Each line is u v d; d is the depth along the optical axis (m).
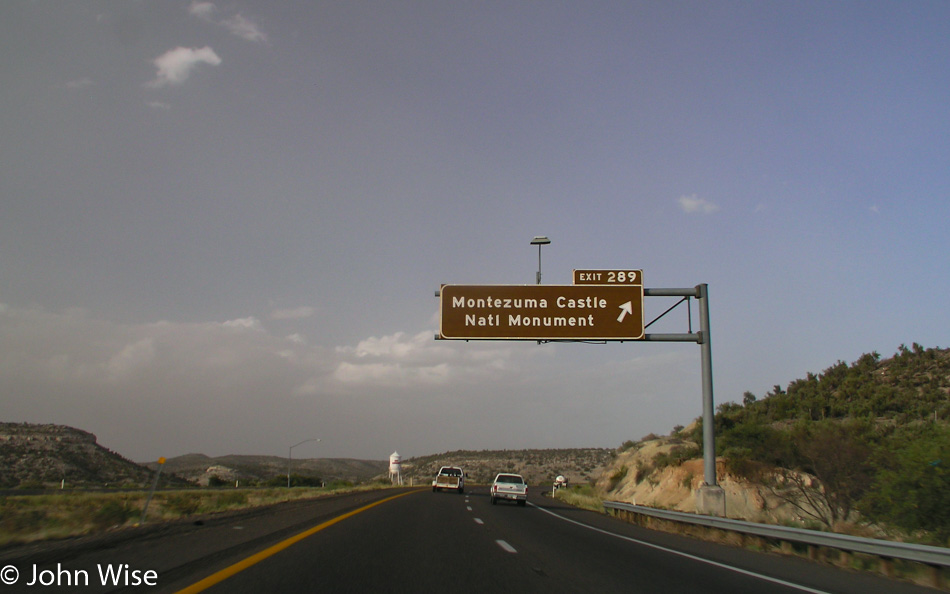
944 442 20.06
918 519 19.38
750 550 17.78
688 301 27.61
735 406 72.44
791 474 30.02
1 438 78.50
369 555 13.43
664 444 68.31
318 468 180.75
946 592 11.52
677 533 23.16
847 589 11.50
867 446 27.09
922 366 63.69
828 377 72.31
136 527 17.36
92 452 84.75
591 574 12.27
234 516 22.56
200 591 9.12
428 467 166.75
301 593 9.26
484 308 27.23
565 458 167.62
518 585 10.72
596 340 26.95
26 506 24.05
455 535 18.50
